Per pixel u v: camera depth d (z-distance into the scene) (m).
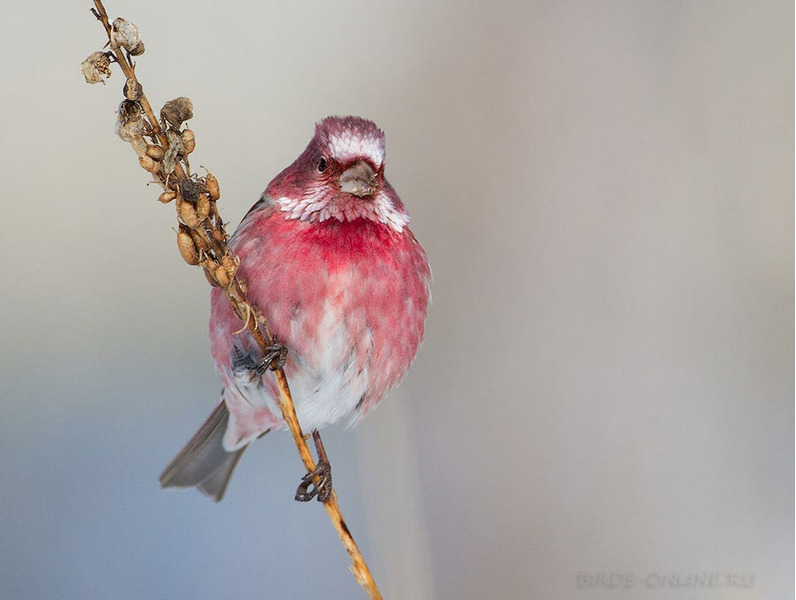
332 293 3.40
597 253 3.54
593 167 3.55
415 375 3.52
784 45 3.53
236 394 3.42
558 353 3.52
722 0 3.54
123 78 3.62
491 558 3.49
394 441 3.43
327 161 3.41
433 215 3.55
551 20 3.57
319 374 3.40
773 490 3.50
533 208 3.55
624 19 3.56
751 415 3.50
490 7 3.59
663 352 3.52
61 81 3.62
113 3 3.61
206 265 3.36
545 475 3.50
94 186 3.61
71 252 3.60
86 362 3.58
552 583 3.48
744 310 3.52
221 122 3.59
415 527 3.42
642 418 3.51
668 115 3.54
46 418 3.56
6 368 3.57
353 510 3.52
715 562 3.49
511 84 3.57
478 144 3.56
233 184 3.58
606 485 3.50
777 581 3.48
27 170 3.61
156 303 3.60
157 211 3.61
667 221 3.53
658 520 3.49
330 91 3.60
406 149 3.57
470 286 3.54
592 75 3.56
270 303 3.40
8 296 3.59
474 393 3.52
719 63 3.54
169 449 3.55
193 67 3.60
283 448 3.55
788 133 3.53
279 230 3.40
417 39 3.59
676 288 3.52
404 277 3.41
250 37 3.61
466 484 3.50
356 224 3.41
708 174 3.53
